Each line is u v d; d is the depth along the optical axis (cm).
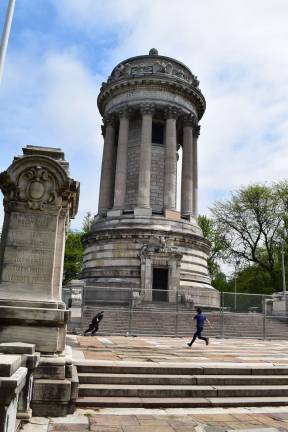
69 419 1007
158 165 5697
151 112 5497
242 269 6469
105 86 5878
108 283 4747
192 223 5372
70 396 1058
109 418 1033
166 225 5062
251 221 6319
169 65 5781
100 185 5691
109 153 5744
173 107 5578
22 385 773
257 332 3366
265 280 6519
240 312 3778
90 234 5297
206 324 3378
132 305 3422
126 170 5441
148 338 2823
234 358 1766
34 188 1271
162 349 2044
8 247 1233
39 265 1234
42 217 1269
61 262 1281
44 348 1132
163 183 5628
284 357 1881
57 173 1287
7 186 1279
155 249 4778
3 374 693
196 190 5881
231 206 6481
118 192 5288
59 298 1248
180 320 3438
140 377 1285
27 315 1143
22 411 961
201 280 5094
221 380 1334
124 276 4828
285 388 1316
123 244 4978
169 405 1169
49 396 1035
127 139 5525
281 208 6247
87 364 1334
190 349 2125
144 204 5150
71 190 1315
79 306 3200
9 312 1138
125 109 5591
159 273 4819
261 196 6300
